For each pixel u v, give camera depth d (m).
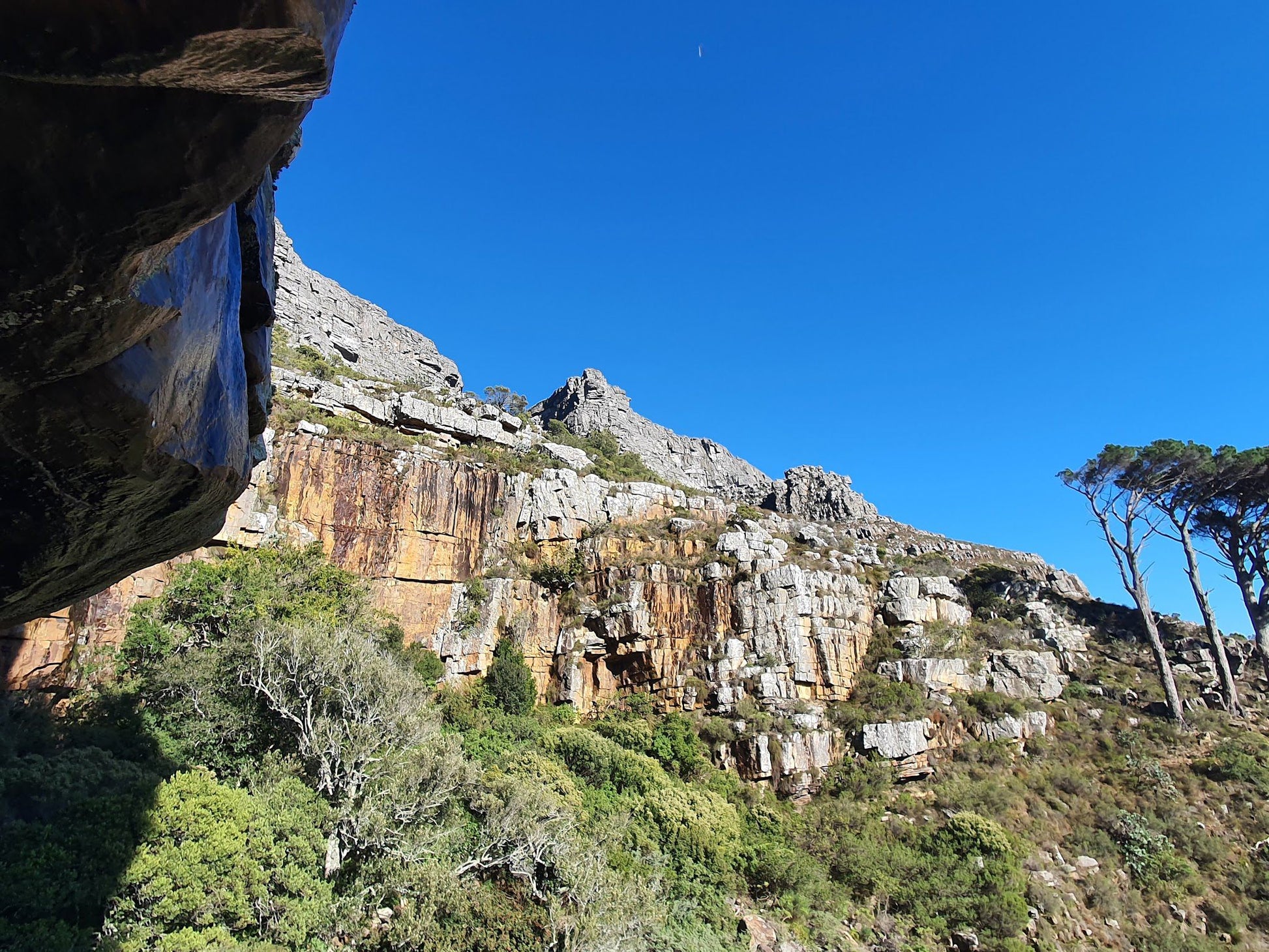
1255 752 37.81
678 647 43.00
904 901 27.33
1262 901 29.44
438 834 18.45
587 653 43.00
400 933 15.67
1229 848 32.72
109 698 21.39
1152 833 33.19
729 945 21.05
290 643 22.14
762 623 42.91
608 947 16.33
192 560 30.66
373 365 69.94
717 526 51.41
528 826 19.80
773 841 28.70
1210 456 45.59
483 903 16.98
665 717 39.03
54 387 3.35
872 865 28.30
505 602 42.72
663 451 102.50
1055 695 43.66
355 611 31.58
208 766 19.95
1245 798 35.22
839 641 43.41
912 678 41.94
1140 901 29.81
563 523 47.62
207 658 22.23
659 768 31.88
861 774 36.16
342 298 72.12
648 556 46.97
